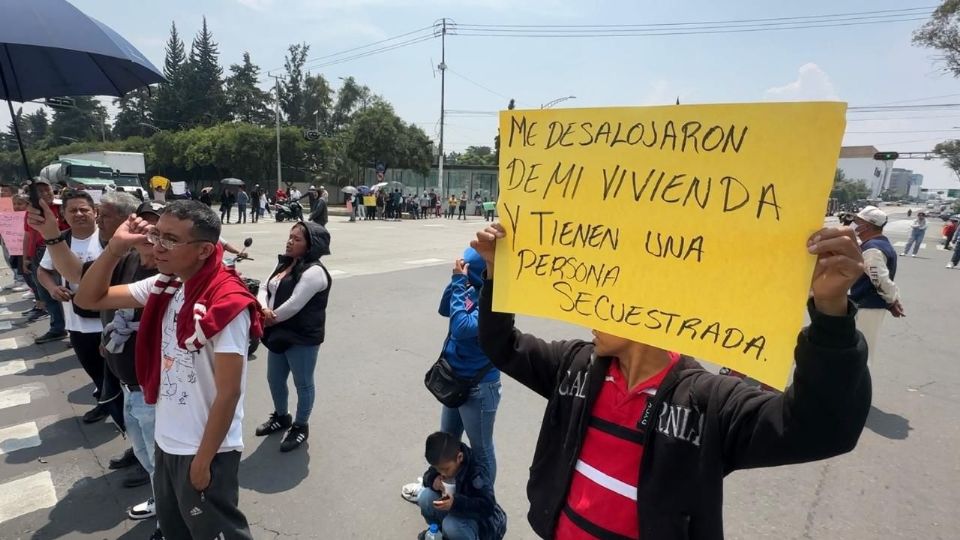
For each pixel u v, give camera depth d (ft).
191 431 6.82
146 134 238.07
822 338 3.43
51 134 266.57
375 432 13.14
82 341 12.86
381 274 34.53
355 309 25.34
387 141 120.67
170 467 6.91
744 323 3.84
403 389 15.79
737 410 4.11
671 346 4.16
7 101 8.50
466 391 8.86
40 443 12.57
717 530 4.17
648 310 4.30
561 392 5.11
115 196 10.50
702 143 4.01
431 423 13.66
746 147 3.82
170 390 6.88
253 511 10.00
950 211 221.46
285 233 58.49
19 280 31.22
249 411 14.25
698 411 4.27
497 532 8.79
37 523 9.68
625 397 4.58
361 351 19.20
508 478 11.32
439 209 110.22
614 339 4.61
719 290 3.97
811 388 3.47
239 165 142.72
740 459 4.13
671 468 4.23
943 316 28.48
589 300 4.64
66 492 10.63
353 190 84.38
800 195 3.61
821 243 3.40
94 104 264.11
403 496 10.53
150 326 7.13
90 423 13.60
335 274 34.32
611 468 4.54
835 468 11.99
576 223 4.70
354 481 11.04
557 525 4.97
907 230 115.96
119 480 11.07
